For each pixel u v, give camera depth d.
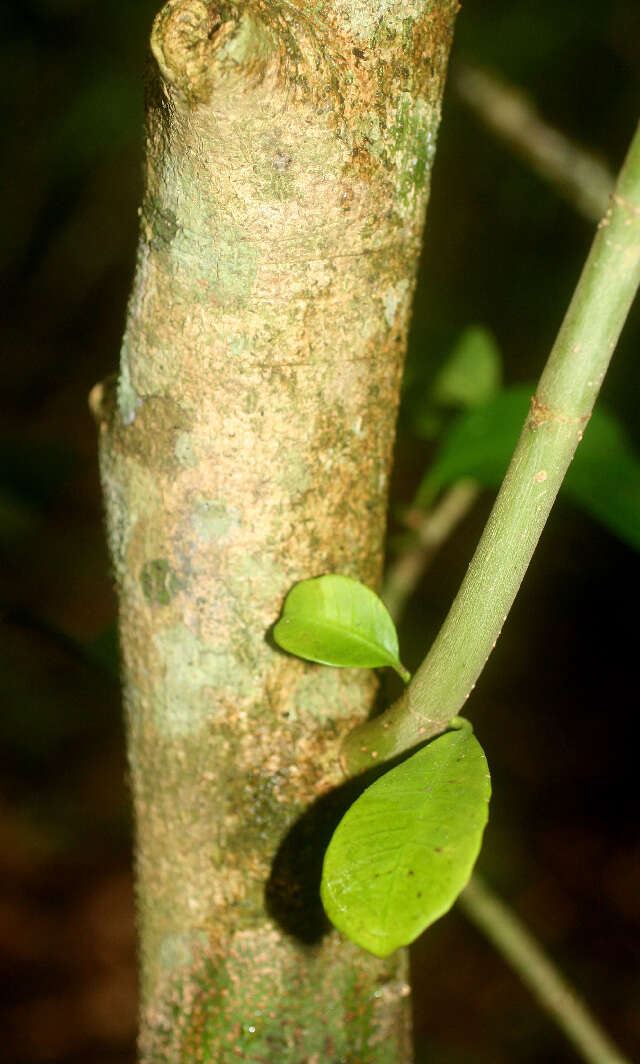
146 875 0.44
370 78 0.37
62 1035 1.19
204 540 0.41
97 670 0.61
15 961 1.26
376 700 0.43
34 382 2.30
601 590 1.71
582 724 1.55
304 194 0.38
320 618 0.40
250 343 0.39
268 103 0.36
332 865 0.35
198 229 0.38
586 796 1.45
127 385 0.41
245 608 0.41
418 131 0.39
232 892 0.43
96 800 1.47
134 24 1.82
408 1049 0.45
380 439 0.41
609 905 1.30
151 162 0.38
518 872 1.34
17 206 2.16
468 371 0.69
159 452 0.40
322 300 0.39
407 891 0.35
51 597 1.74
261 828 0.42
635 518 0.53
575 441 0.36
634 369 1.44
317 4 0.37
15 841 1.40
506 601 0.38
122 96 1.79
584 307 0.35
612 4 1.44
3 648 1.61
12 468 0.90
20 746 1.52
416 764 0.37
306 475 0.40
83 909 1.33
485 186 1.75
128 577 0.42
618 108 1.49
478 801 0.36
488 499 1.82
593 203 0.78
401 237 0.39
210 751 0.42
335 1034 0.44
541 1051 1.14
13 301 2.33
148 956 0.45
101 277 2.32
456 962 1.25
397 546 0.60
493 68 1.43
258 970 0.43
